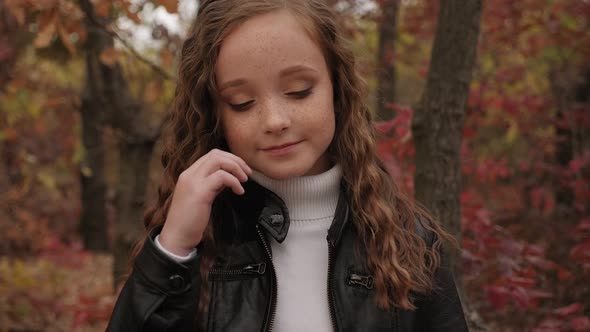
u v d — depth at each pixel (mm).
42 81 7648
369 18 4973
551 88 5250
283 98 1345
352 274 1468
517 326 3230
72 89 7918
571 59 5090
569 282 3389
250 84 1337
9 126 6945
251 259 1478
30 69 7523
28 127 8320
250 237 1497
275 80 1332
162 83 3857
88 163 9680
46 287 6395
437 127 2443
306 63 1346
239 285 1468
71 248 8266
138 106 4410
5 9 6449
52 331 5227
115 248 4152
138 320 1288
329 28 1457
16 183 9453
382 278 1459
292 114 1338
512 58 5547
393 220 1565
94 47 4219
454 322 1539
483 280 3094
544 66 5523
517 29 4621
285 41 1329
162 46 4020
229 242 1521
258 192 1489
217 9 1409
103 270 7922
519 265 3092
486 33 4680
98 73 4777
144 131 4344
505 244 2914
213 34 1400
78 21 3309
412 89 7930
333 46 1465
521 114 4910
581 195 4031
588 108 4691
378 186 1567
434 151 2449
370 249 1498
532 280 2744
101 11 3062
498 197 5246
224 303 1453
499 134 5441
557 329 2814
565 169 4484
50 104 6516
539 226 4195
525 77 5250
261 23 1342
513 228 4215
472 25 2406
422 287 1496
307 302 1449
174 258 1311
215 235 1527
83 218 10219
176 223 1333
